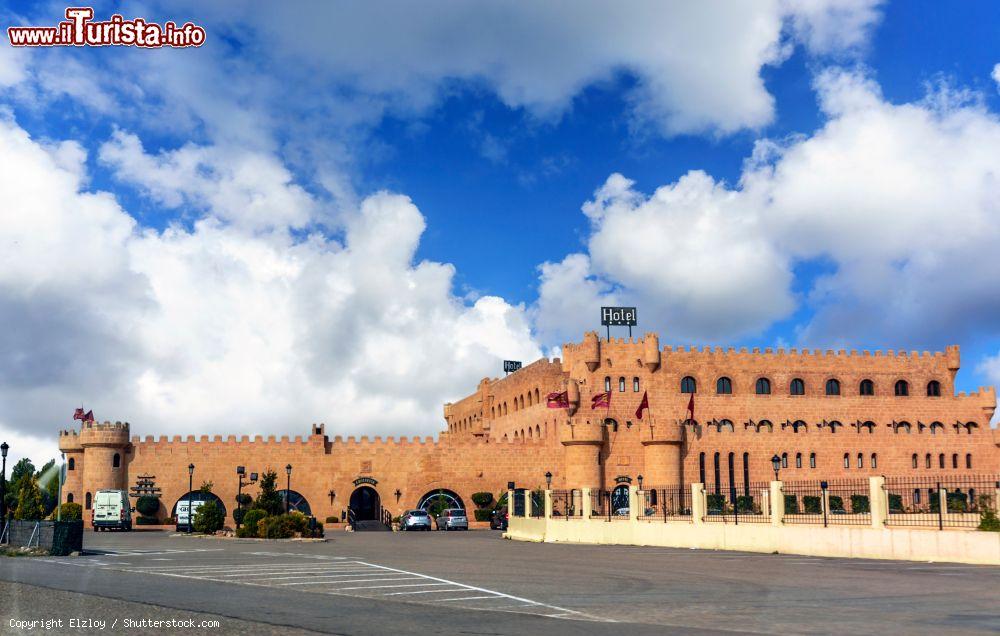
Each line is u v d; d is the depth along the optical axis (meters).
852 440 101.75
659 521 50.00
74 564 34.25
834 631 17.78
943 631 17.80
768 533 42.38
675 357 102.62
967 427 105.88
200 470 90.38
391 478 94.44
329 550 45.22
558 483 98.12
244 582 26.95
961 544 34.28
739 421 102.12
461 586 26.09
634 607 21.41
